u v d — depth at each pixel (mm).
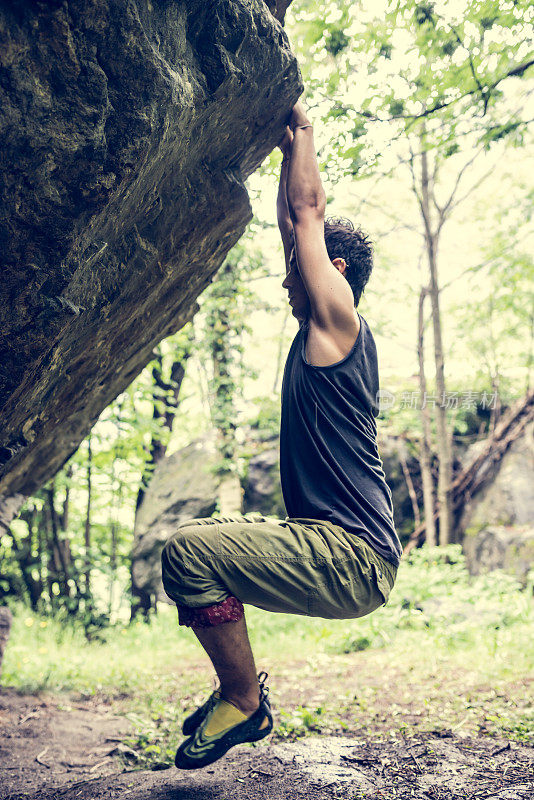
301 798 2242
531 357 13414
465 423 13594
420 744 2879
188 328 11031
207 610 1946
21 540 12984
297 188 2174
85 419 3805
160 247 2326
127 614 12906
